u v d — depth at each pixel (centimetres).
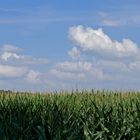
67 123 1472
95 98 1905
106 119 1568
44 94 2017
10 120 1555
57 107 1630
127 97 1939
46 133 1423
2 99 1902
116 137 1541
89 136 1405
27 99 1897
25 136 1463
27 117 1639
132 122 1638
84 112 1645
